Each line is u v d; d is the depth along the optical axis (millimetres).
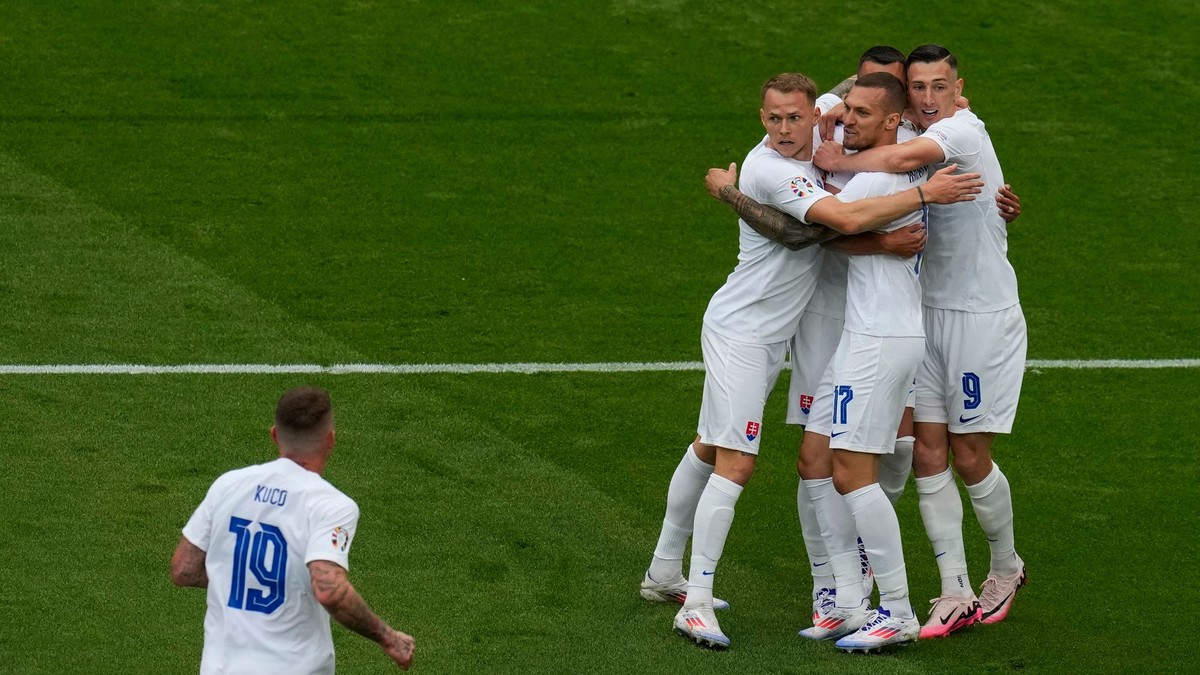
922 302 22641
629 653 21547
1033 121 45156
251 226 36938
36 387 28906
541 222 38375
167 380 29609
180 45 45844
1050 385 32062
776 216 20891
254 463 26641
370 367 30891
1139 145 44156
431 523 25141
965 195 20484
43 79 43281
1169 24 51094
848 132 21219
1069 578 24562
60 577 22625
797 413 22781
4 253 34438
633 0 50406
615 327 33500
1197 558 25266
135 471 26047
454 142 42094
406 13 48781
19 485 25250
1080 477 28203
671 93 45344
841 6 50875
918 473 23062
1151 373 32719
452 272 35531
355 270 35250
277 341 31672
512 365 31469
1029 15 51125
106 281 33656
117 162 39500
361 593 22828
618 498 26469
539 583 23484
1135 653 22188
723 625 22625
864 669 21359
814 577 22906
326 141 41562
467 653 21344
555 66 46438
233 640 16031
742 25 49281
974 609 22797
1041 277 37125
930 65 21547
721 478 21719
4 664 20328
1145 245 38938
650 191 40281
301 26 47531
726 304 21938
